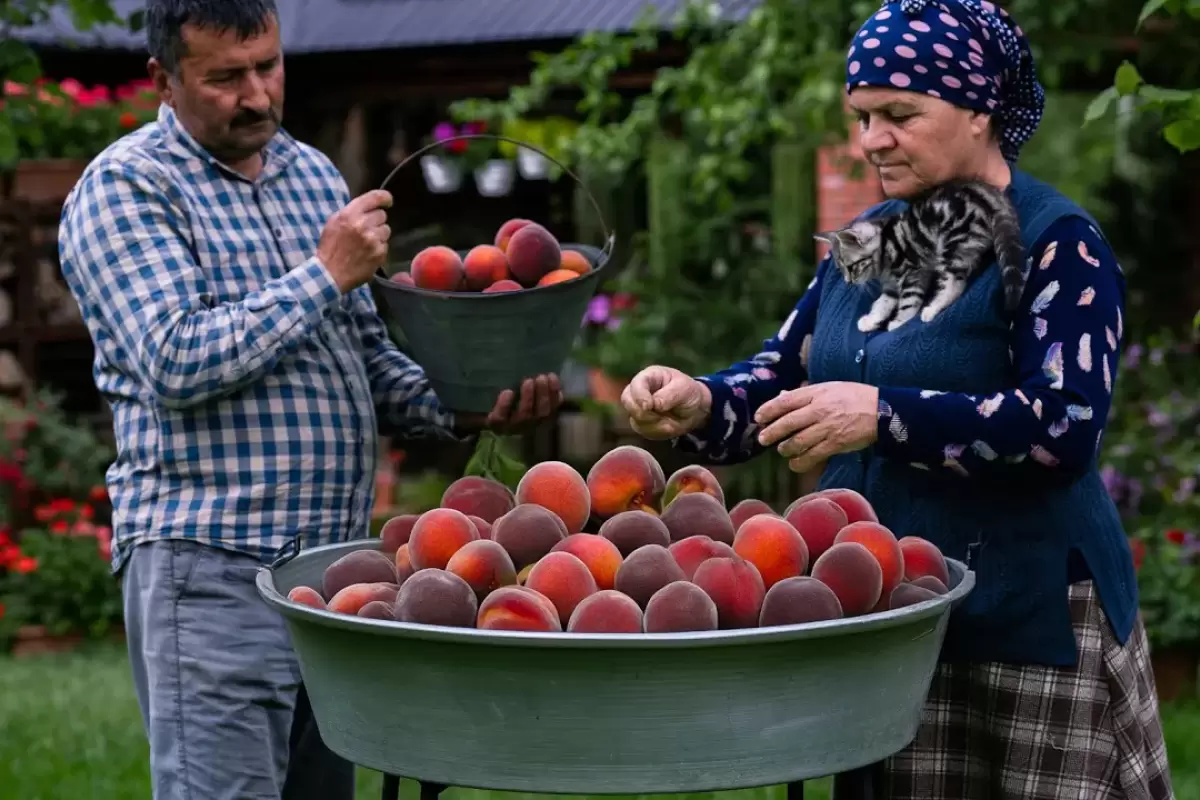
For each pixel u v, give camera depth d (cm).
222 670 270
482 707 190
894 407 228
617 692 185
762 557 215
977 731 248
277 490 277
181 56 268
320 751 301
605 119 962
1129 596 248
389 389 315
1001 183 248
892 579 217
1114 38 608
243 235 282
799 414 228
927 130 240
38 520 786
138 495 277
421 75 962
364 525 294
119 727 520
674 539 227
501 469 308
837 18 648
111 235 270
